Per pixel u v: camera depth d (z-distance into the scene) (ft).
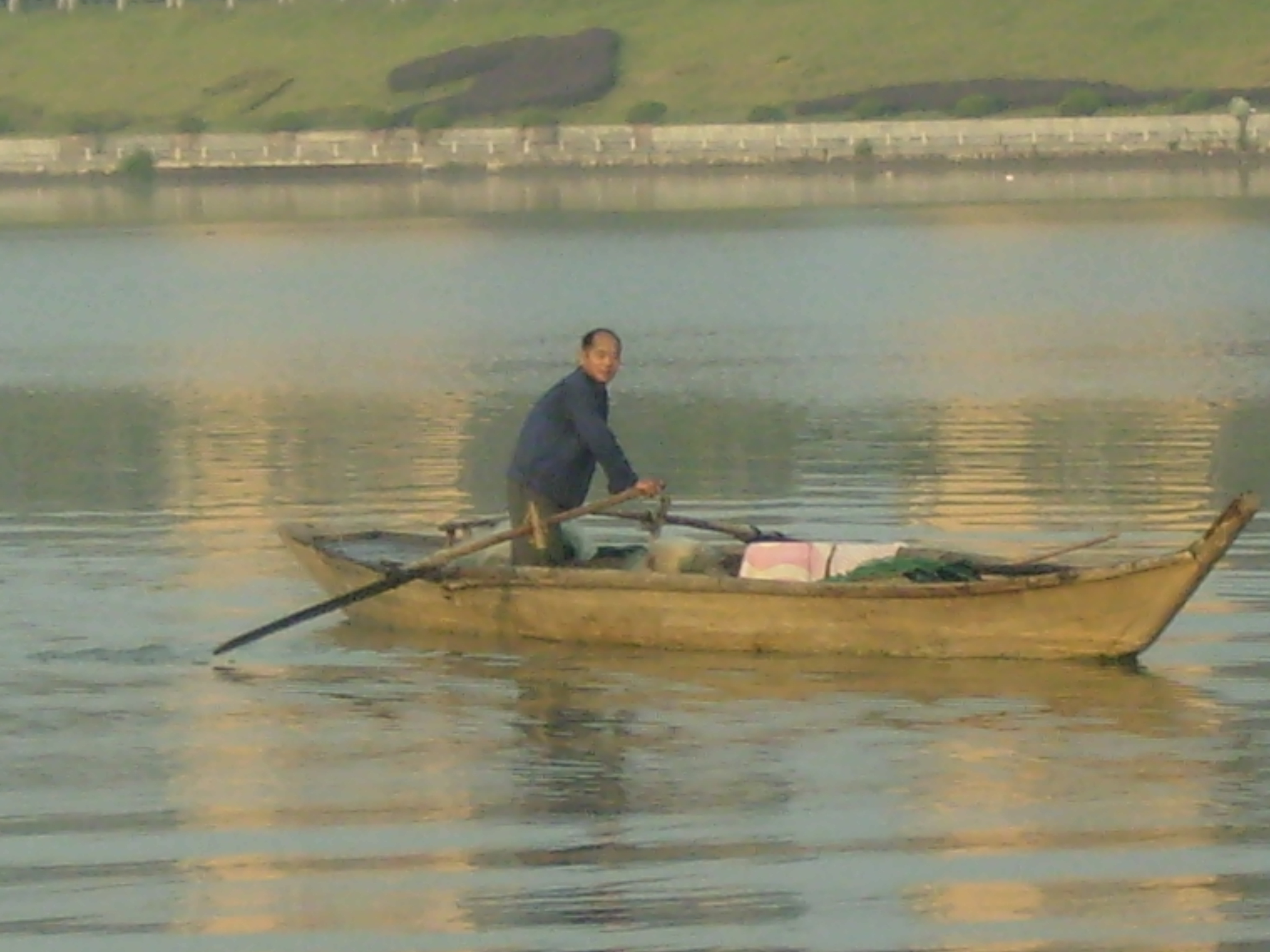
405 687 174.09
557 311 525.75
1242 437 296.51
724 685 171.94
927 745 155.02
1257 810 139.64
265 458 294.25
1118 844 134.10
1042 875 129.29
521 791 146.41
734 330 467.52
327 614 198.59
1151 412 324.60
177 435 319.68
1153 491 255.29
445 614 189.88
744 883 128.67
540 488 188.34
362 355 429.79
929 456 284.61
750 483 265.34
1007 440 298.35
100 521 246.88
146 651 186.29
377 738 159.94
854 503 250.57
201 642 189.26
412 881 130.00
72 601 204.44
